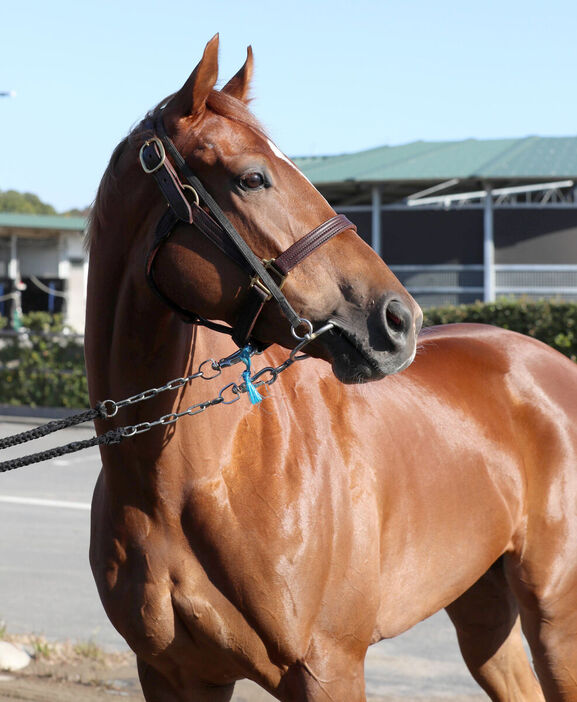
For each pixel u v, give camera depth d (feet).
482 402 10.00
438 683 14.42
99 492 8.63
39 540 23.47
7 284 90.48
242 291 7.23
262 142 7.33
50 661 14.93
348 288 7.17
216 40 7.14
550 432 10.18
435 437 9.31
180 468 7.74
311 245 7.18
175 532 7.82
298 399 8.38
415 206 75.05
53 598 18.69
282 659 7.82
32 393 49.90
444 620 18.19
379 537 8.47
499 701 10.99
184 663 8.20
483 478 9.61
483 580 10.89
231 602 7.75
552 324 38.09
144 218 7.59
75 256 93.56
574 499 9.99
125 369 7.88
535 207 73.20
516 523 9.95
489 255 72.13
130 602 7.97
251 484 7.81
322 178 73.87
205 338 8.06
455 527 9.32
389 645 16.46
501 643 10.94
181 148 7.33
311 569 7.80
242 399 8.04
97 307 7.98
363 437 8.61
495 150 81.00
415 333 7.30
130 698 13.35
